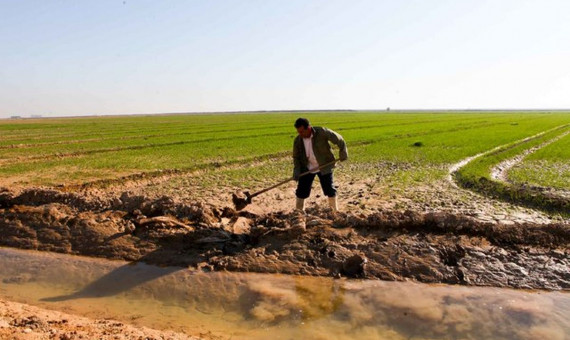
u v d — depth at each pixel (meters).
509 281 5.93
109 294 6.02
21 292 6.11
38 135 45.19
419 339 4.75
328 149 7.95
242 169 18.53
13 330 4.25
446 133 38.97
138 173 17.20
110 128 60.44
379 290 5.85
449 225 6.91
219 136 38.84
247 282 6.15
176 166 19.19
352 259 6.38
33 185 14.84
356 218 7.27
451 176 15.69
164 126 64.25
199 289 6.03
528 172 16.34
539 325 4.94
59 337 4.25
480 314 5.20
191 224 7.84
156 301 5.80
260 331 4.93
